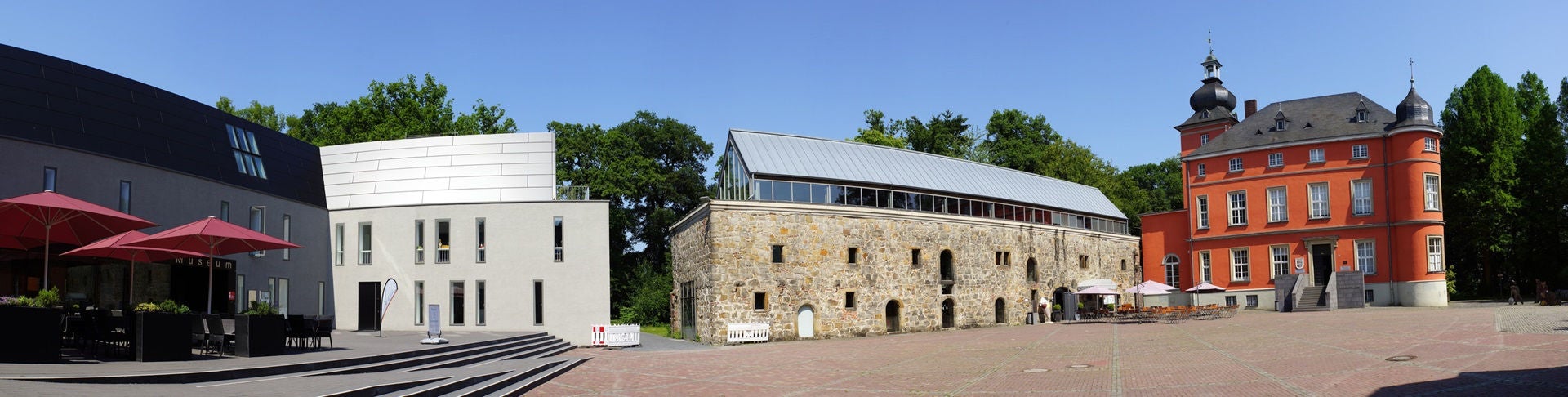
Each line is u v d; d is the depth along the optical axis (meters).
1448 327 28.91
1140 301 55.81
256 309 21.31
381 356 20.75
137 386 14.53
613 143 62.91
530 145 40.44
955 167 50.09
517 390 19.50
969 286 45.25
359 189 40.22
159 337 17.80
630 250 66.12
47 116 27.44
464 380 18.66
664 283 58.03
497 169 39.94
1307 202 53.28
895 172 45.19
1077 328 39.28
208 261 29.86
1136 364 22.52
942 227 44.53
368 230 39.03
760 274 38.25
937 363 25.38
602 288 37.28
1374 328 30.23
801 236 39.56
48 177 26.69
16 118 26.30
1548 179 54.81
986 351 28.55
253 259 34.09
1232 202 56.34
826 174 41.69
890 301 41.91
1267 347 25.16
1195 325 37.41
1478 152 55.59
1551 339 22.98
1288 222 53.81
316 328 22.89
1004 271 47.44
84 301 26.36
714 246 37.50
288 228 36.72
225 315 22.83
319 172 40.91
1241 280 55.25
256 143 37.34
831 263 40.16
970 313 45.03
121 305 29.75
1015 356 26.30
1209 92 69.44
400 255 38.28
